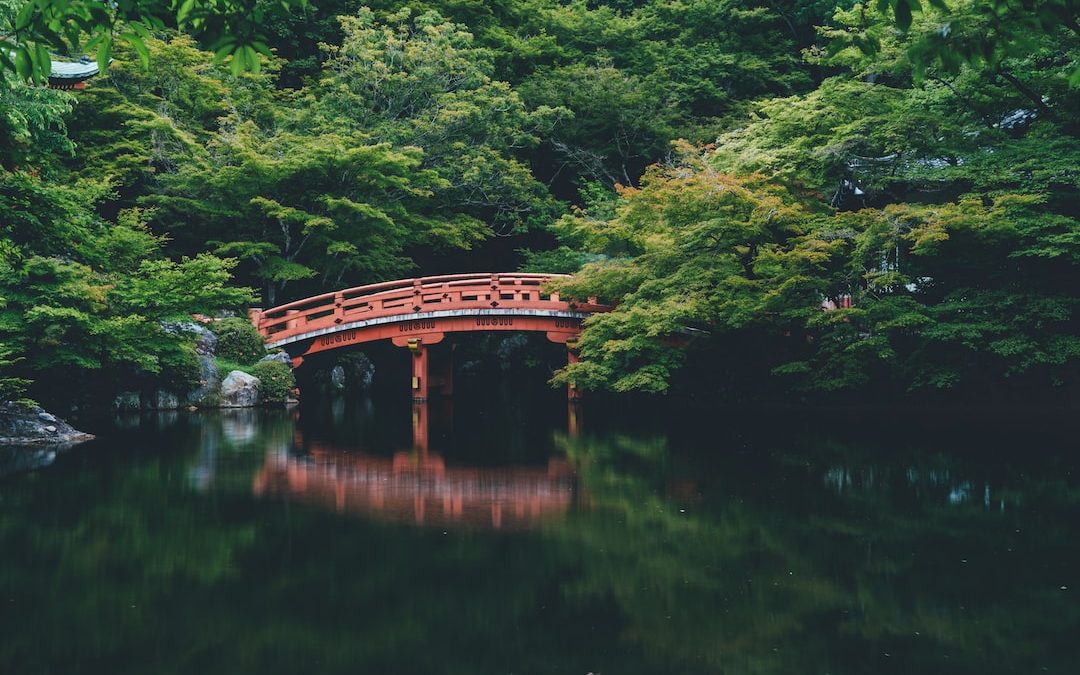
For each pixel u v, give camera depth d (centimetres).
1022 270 1594
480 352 3088
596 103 2692
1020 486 1019
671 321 1666
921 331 1527
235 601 629
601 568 704
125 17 481
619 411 1925
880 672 498
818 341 1809
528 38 2931
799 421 1647
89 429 1568
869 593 636
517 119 2570
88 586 661
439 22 2648
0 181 995
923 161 1702
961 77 1580
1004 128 1714
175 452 1306
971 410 1750
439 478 1104
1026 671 500
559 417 1822
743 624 577
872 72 1758
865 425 1569
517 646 543
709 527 838
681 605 615
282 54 2852
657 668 508
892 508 912
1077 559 716
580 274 1944
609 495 993
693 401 2045
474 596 638
